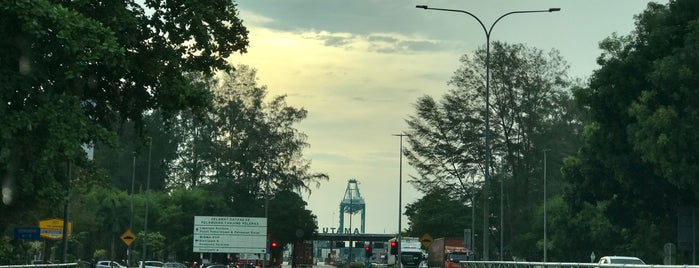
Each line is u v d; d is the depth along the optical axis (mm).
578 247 80250
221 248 74625
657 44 52125
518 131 80250
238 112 105438
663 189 54750
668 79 48469
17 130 20094
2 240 33656
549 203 82312
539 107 79312
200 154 105688
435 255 91562
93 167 21938
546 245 80938
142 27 26328
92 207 98938
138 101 27734
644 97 50781
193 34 26562
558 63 80938
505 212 84812
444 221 110938
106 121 28359
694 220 46844
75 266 31531
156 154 111250
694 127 47500
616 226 62281
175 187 110062
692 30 49562
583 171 58500
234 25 27828
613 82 54781
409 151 80188
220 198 103562
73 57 20391
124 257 107812
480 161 79750
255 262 101938
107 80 27016
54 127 20297
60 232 42500
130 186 113625
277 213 105625
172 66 26422
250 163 104875
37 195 21438
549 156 80500
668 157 48156
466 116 78938
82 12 23156
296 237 109125
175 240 103312
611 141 54969
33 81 20594
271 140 105000
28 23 19031
